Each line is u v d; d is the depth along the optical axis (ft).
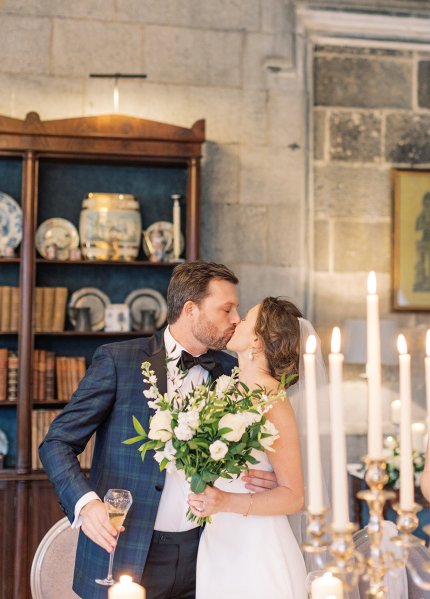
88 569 7.66
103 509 7.14
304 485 7.98
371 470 4.83
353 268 17.93
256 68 17.56
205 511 6.63
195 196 15.78
